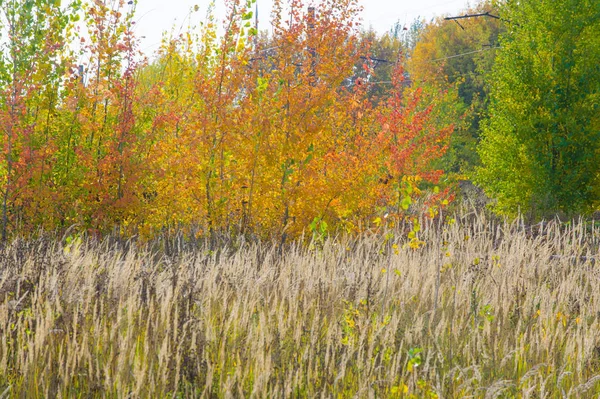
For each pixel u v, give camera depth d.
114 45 12.82
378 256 8.33
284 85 12.02
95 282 6.14
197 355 4.45
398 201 13.10
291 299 6.17
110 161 12.65
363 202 12.53
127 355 4.50
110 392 4.07
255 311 6.21
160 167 12.91
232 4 12.32
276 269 8.03
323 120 12.26
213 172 12.66
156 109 13.68
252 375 4.43
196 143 12.20
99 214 12.55
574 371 5.10
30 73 12.28
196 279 6.30
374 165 12.89
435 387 4.37
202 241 11.48
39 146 12.48
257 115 11.73
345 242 10.23
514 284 7.25
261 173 12.13
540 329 5.59
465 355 5.28
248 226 11.91
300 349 4.91
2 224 12.14
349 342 4.86
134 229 12.62
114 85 12.95
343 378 4.40
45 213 12.35
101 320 5.17
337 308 6.21
